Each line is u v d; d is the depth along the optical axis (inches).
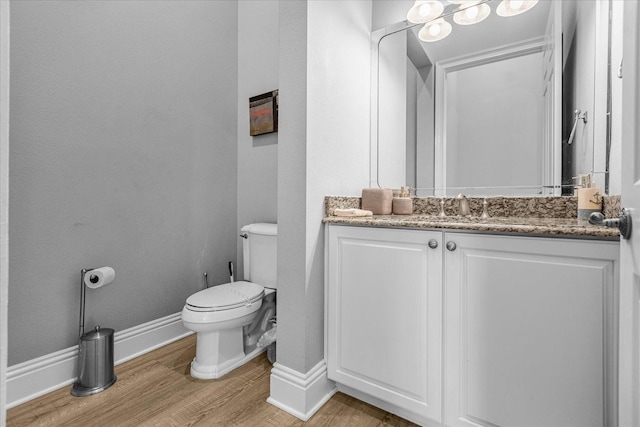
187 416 54.1
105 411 55.3
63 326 63.2
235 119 99.1
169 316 82.3
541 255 39.2
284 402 56.2
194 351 77.4
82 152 65.6
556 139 58.1
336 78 62.6
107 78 69.3
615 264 35.0
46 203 60.8
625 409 27.9
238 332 72.4
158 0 78.7
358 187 70.5
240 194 99.5
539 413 39.6
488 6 64.5
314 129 56.3
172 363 71.7
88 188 66.6
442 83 69.2
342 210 59.3
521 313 40.4
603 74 50.2
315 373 56.1
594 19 52.1
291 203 56.6
